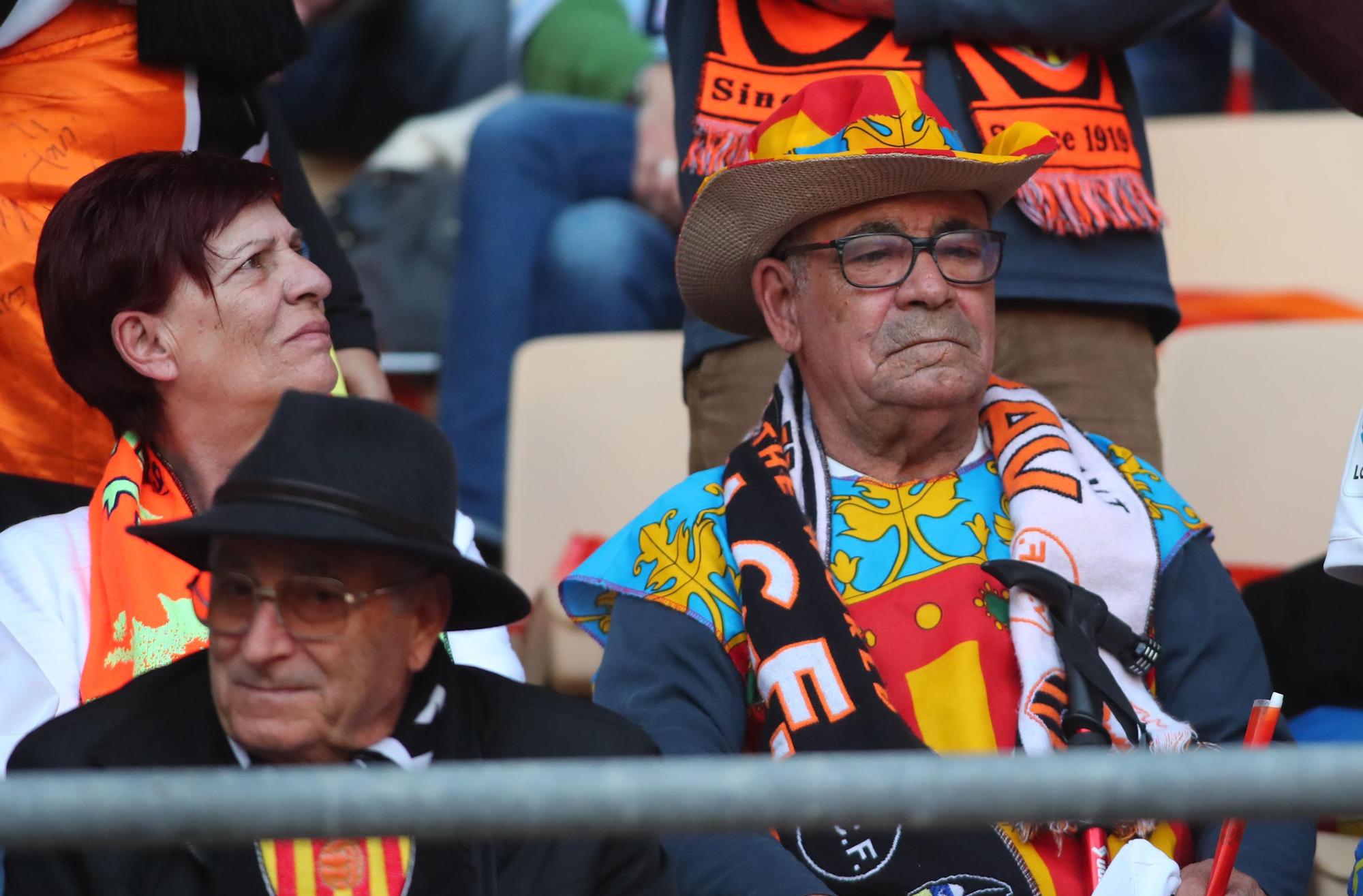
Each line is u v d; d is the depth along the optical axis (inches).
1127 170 481.7
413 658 315.3
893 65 475.2
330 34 890.1
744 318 468.8
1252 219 796.6
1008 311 479.2
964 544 419.8
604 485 681.0
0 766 367.6
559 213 784.9
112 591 393.1
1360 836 476.7
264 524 297.3
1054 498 418.6
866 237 416.8
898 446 425.7
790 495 418.9
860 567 416.8
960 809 238.7
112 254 404.8
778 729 391.9
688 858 379.2
